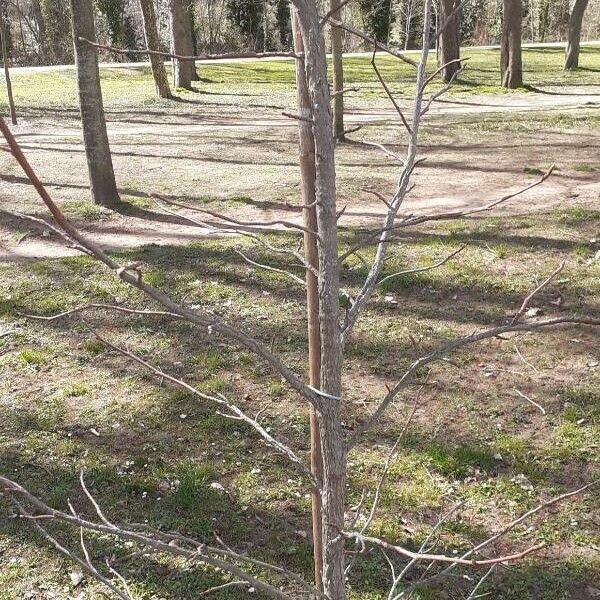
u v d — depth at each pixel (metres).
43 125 16.67
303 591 3.80
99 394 5.59
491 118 16.14
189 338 6.38
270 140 14.48
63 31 37.50
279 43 30.94
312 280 2.24
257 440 5.03
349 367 5.93
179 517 4.33
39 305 6.98
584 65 28.81
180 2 22.81
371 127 15.45
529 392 5.52
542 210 9.16
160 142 14.46
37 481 4.64
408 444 4.96
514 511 4.34
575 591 3.77
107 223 9.15
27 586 3.84
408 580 3.84
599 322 1.72
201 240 8.44
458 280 7.28
